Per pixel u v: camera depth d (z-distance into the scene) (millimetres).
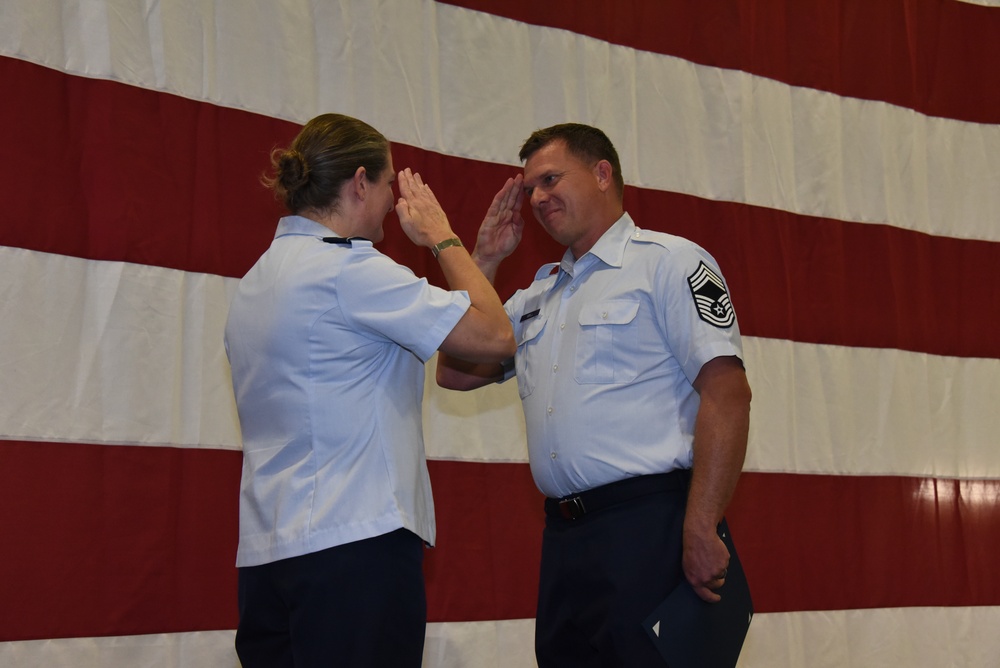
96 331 2383
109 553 2316
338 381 1660
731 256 3254
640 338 1972
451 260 1894
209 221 2545
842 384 3354
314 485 1620
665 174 3225
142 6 2537
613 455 1917
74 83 2432
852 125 3564
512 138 3014
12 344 2285
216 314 2525
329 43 2791
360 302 1673
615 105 3197
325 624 1557
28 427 2279
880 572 3291
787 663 3098
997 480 3541
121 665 2287
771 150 3404
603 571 1869
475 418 2844
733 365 1899
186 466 2439
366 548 1584
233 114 2621
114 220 2426
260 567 1661
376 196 1830
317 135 1811
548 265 2297
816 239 3420
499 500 2824
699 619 1797
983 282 3668
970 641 3383
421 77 2908
